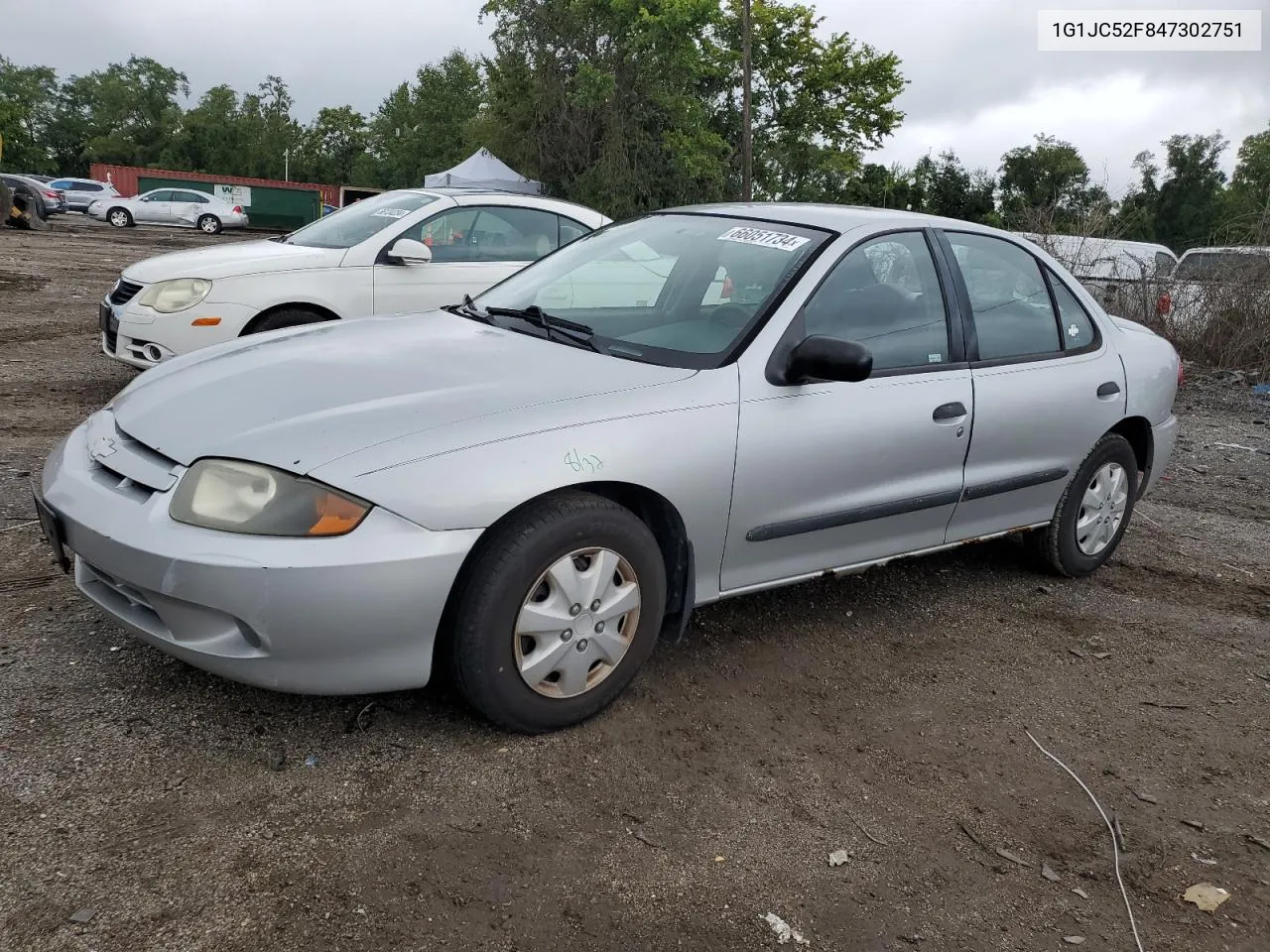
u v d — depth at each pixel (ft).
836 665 11.94
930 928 7.73
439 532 8.51
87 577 9.61
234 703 9.70
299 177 312.71
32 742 8.78
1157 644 13.47
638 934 7.31
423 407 9.26
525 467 8.93
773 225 12.67
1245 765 10.53
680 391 10.22
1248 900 8.37
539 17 110.32
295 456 8.49
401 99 267.39
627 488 9.76
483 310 12.90
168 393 10.03
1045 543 15.08
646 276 12.54
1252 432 28.60
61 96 333.21
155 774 8.51
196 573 8.17
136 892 7.16
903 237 12.82
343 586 8.20
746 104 94.17
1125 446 15.40
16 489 15.35
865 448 11.53
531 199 24.66
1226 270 38.27
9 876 7.18
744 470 10.49
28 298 39.14
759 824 8.75
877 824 8.95
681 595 10.57
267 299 20.83
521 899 7.52
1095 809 9.50
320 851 7.79
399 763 9.02
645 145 110.52
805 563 11.66
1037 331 14.16
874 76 124.47
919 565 15.66
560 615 9.32
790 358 10.80
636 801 8.87
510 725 9.39
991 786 9.73
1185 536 18.39
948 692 11.56
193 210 119.03
